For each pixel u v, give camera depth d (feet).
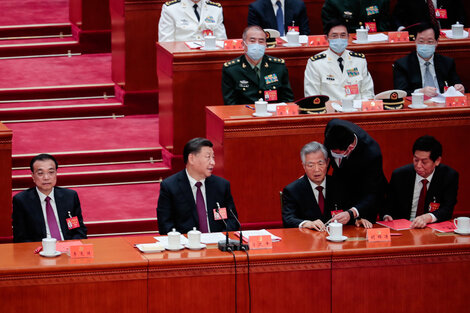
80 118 100.73
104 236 80.38
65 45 114.21
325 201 64.85
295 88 91.15
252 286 56.49
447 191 66.59
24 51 112.57
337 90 86.28
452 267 59.21
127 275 54.60
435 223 64.44
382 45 91.09
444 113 78.48
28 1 126.11
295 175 77.05
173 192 65.57
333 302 57.88
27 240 65.82
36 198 66.18
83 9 113.91
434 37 86.74
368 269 58.03
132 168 90.33
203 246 57.88
